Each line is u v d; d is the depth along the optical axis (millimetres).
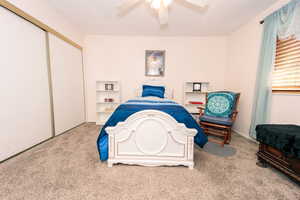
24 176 1251
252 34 2393
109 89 3318
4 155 1510
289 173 1186
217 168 1438
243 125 2568
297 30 1590
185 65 3350
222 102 2387
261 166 1478
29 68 1793
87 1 2018
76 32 2904
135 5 2119
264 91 1978
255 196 1062
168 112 1498
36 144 1928
